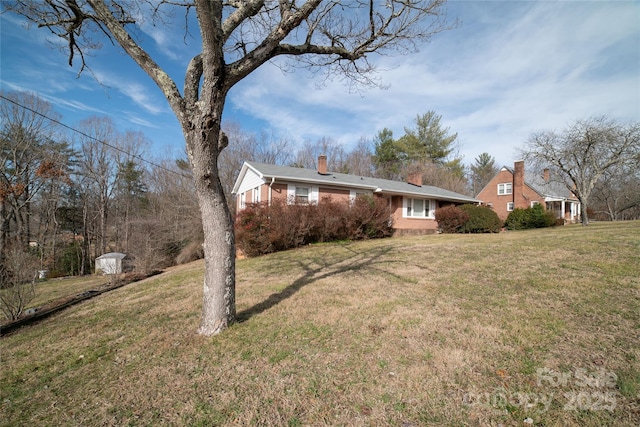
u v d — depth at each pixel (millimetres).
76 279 16438
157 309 5449
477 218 16906
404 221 18969
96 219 26422
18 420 2395
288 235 12352
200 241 19203
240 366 3020
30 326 5371
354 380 2676
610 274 5086
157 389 2721
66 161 24734
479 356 2912
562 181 22953
